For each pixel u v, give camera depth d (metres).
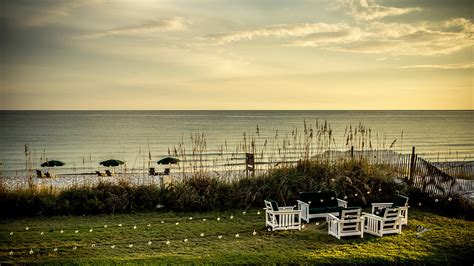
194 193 11.89
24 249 8.36
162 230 9.77
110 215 11.17
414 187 12.75
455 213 11.25
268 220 10.30
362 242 8.82
